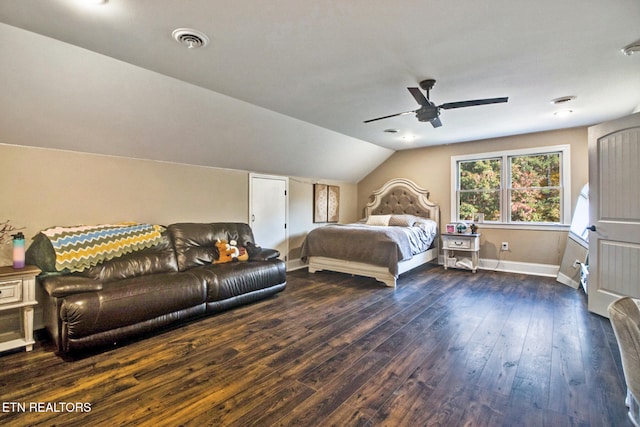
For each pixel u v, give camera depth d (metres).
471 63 2.69
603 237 3.33
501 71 2.84
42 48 2.34
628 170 3.08
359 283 4.79
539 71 2.85
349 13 1.97
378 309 3.61
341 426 1.71
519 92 3.36
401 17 2.02
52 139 3.06
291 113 4.08
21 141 2.94
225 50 2.45
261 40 2.30
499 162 5.61
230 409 1.85
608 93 3.39
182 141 3.85
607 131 3.29
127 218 3.71
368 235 4.75
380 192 6.85
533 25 2.12
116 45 2.37
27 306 2.58
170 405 1.88
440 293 4.24
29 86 2.56
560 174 5.06
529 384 2.12
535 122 4.55
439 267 5.87
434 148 6.25
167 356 2.49
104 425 1.71
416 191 6.39
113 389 2.04
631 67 2.77
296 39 2.29
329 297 4.07
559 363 2.39
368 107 3.85
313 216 6.25
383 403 1.91
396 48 2.43
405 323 3.20
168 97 3.18
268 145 4.64
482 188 5.79
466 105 2.98
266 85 3.16
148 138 3.58
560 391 2.04
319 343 2.73
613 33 2.22
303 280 4.96
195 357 2.48
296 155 5.22
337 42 2.33
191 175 4.34
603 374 2.24
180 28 2.13
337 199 6.76
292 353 2.55
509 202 5.51
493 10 1.95
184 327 3.08
